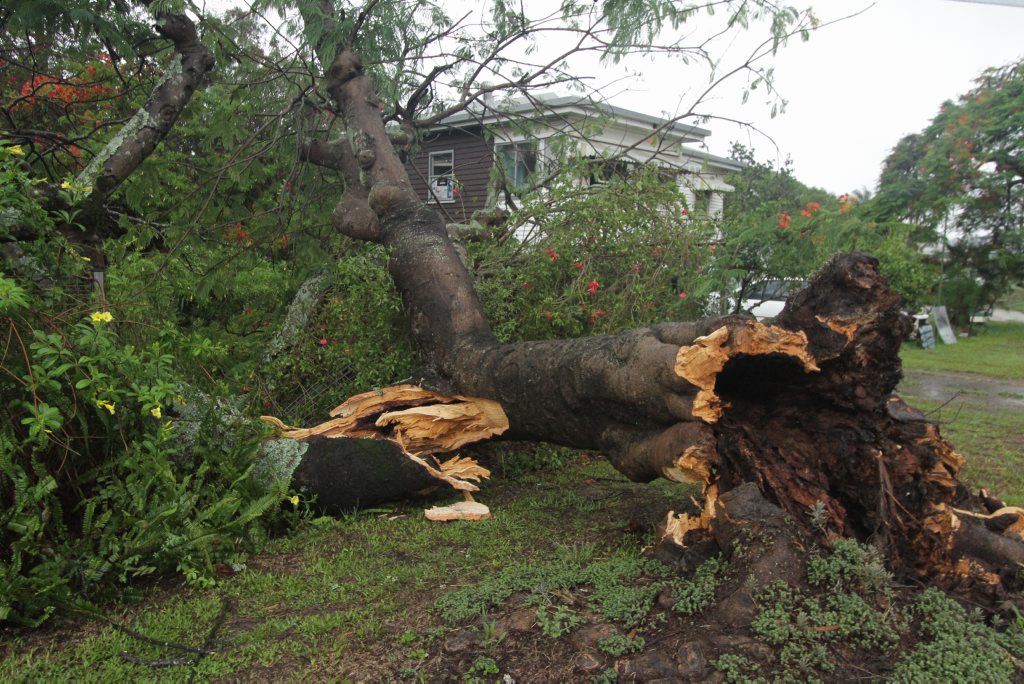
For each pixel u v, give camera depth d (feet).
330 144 25.70
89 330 12.82
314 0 21.95
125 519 13.12
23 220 14.10
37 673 10.27
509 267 22.94
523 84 26.04
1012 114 69.15
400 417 17.63
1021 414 30.35
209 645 11.00
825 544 11.24
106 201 22.41
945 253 71.82
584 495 18.65
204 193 26.84
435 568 13.52
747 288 27.35
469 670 9.77
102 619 11.75
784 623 9.66
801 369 12.28
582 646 10.02
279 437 17.07
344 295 22.85
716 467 12.36
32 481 12.75
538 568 12.73
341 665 10.23
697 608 10.37
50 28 21.85
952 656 9.07
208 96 28.96
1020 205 69.97
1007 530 12.65
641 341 13.15
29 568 12.46
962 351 55.06
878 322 11.80
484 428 17.97
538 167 28.53
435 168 46.50
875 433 12.80
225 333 22.31
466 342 18.31
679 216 25.04
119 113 32.12
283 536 15.89
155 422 15.03
